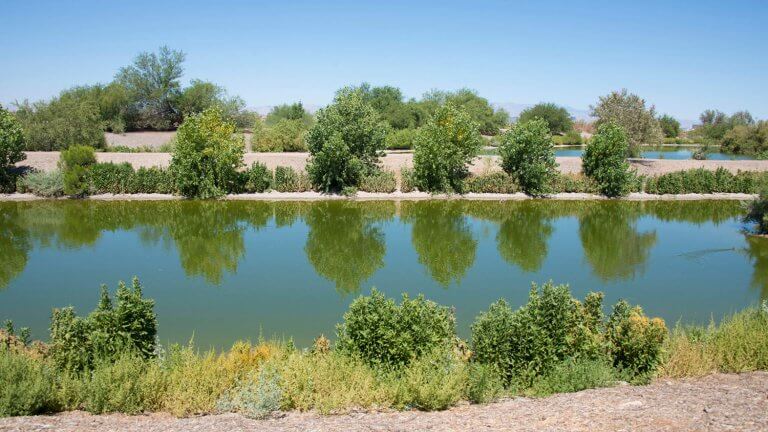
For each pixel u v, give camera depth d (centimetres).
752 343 784
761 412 539
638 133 3781
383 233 2086
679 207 2731
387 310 764
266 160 3262
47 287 1346
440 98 8256
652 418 533
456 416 595
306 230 2116
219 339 1035
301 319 1141
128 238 1930
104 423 578
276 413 621
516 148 2905
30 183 2622
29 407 616
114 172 2680
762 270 1584
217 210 2466
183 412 626
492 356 745
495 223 2309
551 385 703
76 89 5644
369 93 7281
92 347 738
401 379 683
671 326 1130
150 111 5978
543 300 765
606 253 1798
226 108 6066
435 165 2836
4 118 2681
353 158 2812
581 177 3027
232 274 1491
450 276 1502
